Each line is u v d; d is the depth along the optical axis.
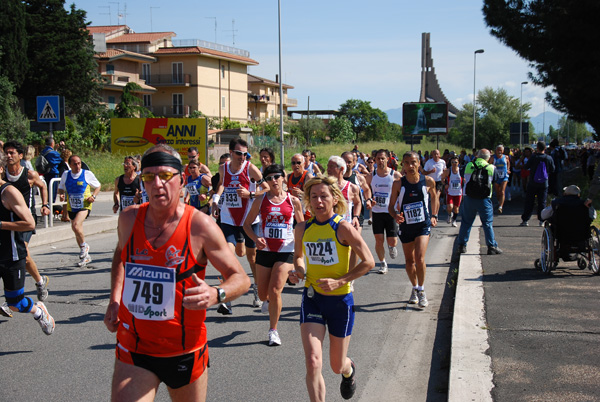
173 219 2.96
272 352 5.80
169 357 2.95
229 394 4.76
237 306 7.62
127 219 3.04
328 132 85.25
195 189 10.03
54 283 8.82
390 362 5.57
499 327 5.91
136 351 2.96
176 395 3.09
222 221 7.66
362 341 6.17
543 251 8.52
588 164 31.61
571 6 22.36
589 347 5.28
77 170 10.02
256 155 42.53
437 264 10.34
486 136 85.69
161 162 2.88
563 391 4.34
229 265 2.97
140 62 62.53
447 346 5.97
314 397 3.88
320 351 4.02
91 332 6.43
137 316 2.93
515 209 18.11
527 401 4.18
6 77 37.50
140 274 2.94
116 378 2.95
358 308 7.47
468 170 10.15
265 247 6.06
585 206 8.27
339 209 4.41
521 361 4.95
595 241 8.38
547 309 6.56
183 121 30.62
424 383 5.07
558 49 23.72
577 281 7.95
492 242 10.08
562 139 137.88
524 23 24.30
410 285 8.76
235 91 72.56
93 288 8.48
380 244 9.58
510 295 7.21
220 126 65.00
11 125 35.81
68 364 5.45
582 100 25.00
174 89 67.06
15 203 5.61
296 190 8.36
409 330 6.54
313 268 4.29
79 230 10.00
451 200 15.80
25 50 40.94
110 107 57.34
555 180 18.16
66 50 43.66
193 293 2.81
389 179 9.41
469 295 7.23
